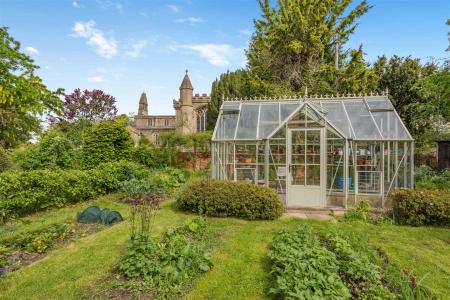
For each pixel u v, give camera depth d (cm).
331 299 295
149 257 403
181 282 362
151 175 1216
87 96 2111
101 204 898
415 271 405
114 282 362
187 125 3538
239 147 970
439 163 1458
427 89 1401
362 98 1007
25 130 874
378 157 888
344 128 898
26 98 754
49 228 588
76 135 1742
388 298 320
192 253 414
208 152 2033
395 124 874
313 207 834
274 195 725
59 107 917
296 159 871
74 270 412
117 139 1310
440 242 535
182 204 770
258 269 416
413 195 669
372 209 780
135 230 604
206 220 663
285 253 399
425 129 1539
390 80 1700
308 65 1931
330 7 2025
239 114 1041
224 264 432
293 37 1934
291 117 866
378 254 472
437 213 634
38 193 764
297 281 317
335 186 861
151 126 4528
